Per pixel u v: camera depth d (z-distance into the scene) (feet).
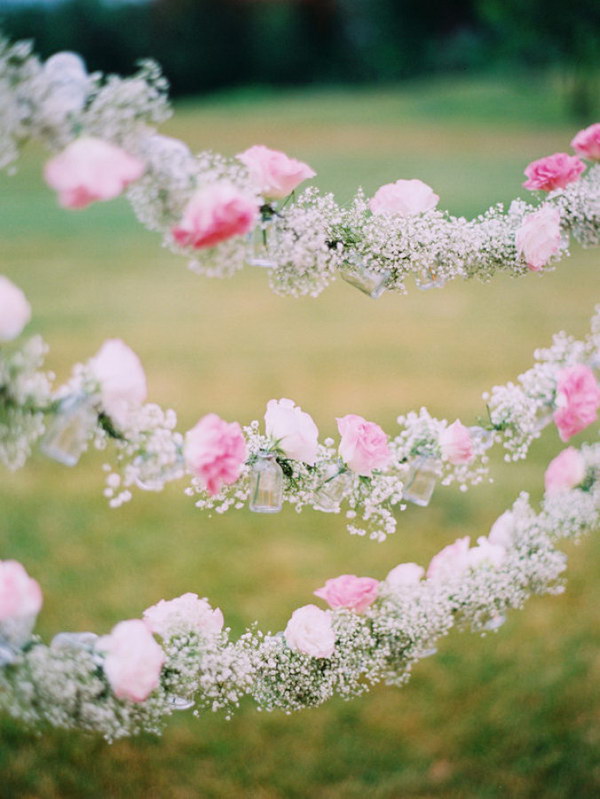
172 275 16.67
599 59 34.17
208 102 50.80
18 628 3.65
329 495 4.10
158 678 3.76
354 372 11.02
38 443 3.76
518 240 4.15
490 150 30.50
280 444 3.96
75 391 3.54
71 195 3.43
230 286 15.96
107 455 8.14
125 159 3.44
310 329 13.15
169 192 3.59
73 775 4.95
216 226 3.57
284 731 5.24
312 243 3.86
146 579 6.36
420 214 4.11
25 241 19.61
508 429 4.38
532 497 7.40
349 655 4.19
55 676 3.66
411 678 5.55
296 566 6.51
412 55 56.85
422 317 13.69
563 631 5.87
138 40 49.98
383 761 5.08
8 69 3.40
